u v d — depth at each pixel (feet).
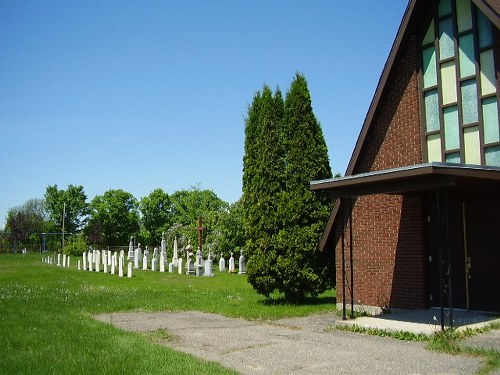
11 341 32.99
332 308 52.19
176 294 69.41
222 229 137.69
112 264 108.99
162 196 285.23
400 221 48.24
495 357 27.94
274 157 55.67
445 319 39.45
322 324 42.73
